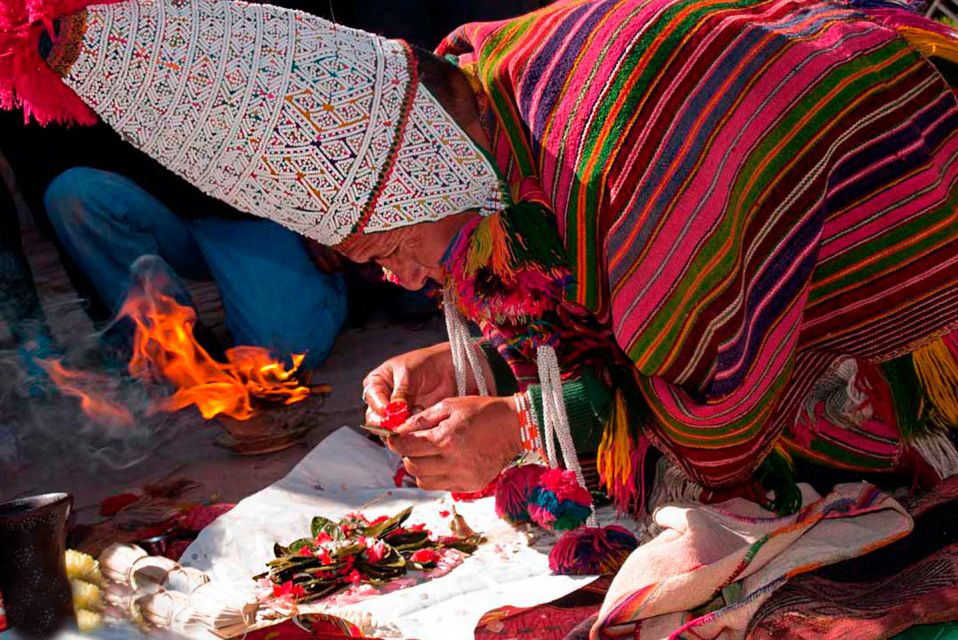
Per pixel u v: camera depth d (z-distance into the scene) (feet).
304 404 13.55
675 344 6.60
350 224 6.52
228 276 14.26
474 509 9.73
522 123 6.73
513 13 17.69
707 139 6.38
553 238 6.56
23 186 15.72
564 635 7.06
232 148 6.22
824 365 7.30
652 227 6.43
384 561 8.63
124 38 5.96
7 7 5.80
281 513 9.79
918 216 6.70
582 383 7.34
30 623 7.07
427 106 6.49
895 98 6.66
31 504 7.14
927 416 7.43
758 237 6.52
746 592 6.59
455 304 7.41
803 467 7.93
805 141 6.45
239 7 6.26
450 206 6.59
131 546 7.98
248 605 7.14
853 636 6.11
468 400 7.34
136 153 14.94
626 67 6.47
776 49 6.51
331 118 6.26
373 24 17.22
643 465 7.64
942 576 6.42
